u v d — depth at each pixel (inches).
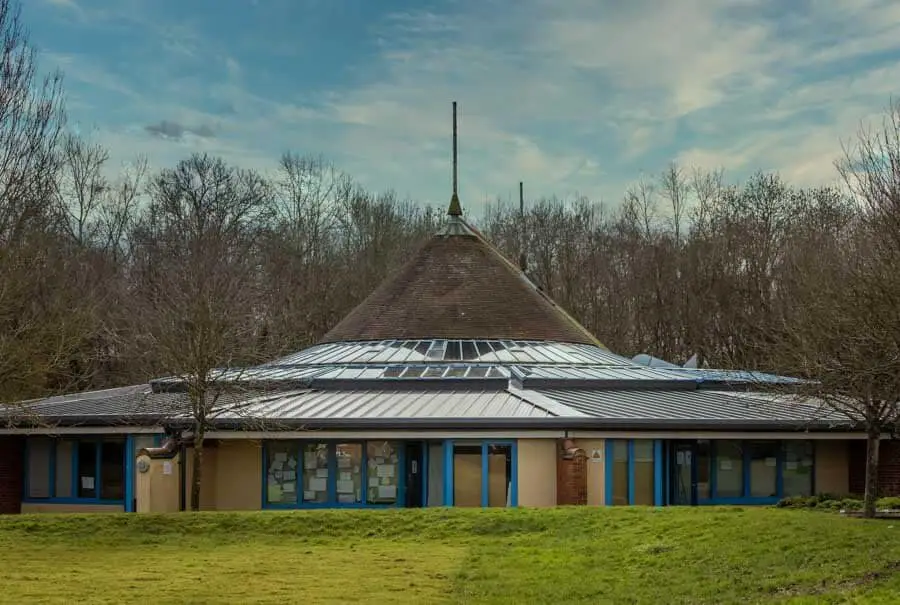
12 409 1231.5
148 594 647.1
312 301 2699.3
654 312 2795.3
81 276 2009.1
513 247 2979.8
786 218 2655.0
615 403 1259.8
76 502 1299.2
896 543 660.7
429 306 1647.4
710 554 698.8
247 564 754.2
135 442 1254.9
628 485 1146.7
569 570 704.4
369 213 3115.2
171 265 1908.2
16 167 1178.0
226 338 1187.9
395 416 1150.3
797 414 1212.5
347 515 914.1
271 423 1131.9
